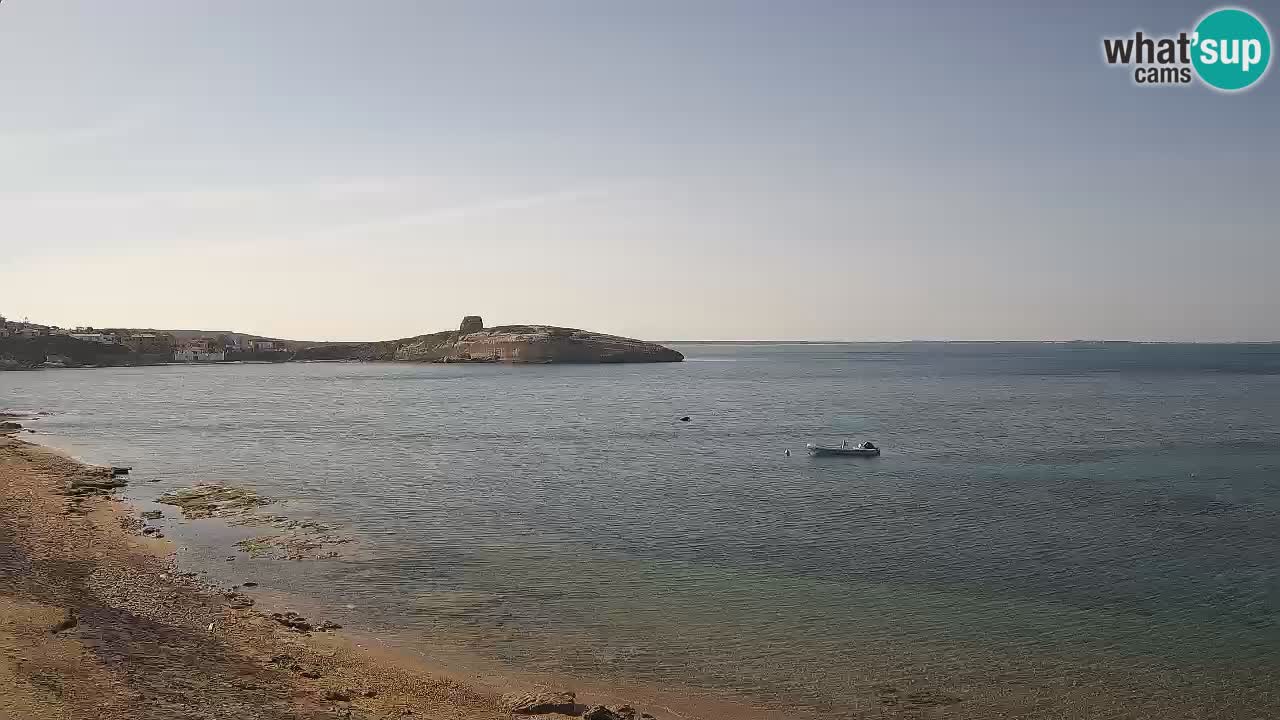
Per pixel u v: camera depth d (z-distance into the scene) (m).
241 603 25.30
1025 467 57.34
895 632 24.34
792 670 21.52
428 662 21.48
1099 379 190.25
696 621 25.14
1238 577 29.94
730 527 38.09
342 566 30.81
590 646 23.00
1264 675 21.42
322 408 114.50
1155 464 58.06
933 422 91.50
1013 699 19.94
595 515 40.69
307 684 18.72
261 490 47.47
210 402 125.75
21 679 16.06
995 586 28.94
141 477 52.03
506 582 29.03
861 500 44.97
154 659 18.78
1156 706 19.64
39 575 25.53
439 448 68.94
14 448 61.28
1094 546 34.44
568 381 199.88
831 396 139.75
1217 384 165.62
